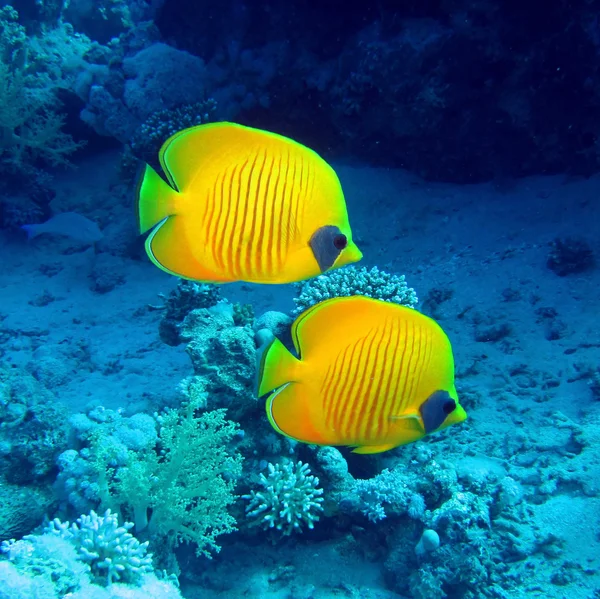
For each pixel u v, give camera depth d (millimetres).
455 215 2750
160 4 3553
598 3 2215
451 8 2514
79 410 1864
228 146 547
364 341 571
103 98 3459
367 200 2990
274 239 556
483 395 1608
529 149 2719
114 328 2551
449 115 2699
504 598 1081
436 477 1234
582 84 2408
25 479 1442
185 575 1282
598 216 2344
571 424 1403
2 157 3395
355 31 2967
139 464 1207
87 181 3943
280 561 1290
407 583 1165
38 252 3324
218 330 1482
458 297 2152
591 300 1917
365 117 2941
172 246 552
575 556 1116
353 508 1255
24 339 2496
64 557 965
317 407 577
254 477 1296
